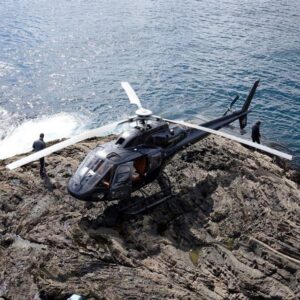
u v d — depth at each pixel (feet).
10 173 50.65
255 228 44.01
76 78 111.04
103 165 41.24
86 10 169.78
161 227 44.68
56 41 135.33
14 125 87.45
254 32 145.59
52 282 36.19
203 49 130.62
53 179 50.06
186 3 181.68
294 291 36.96
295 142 80.23
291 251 40.57
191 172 53.21
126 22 155.22
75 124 88.89
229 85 106.52
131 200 46.62
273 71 114.42
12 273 36.94
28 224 42.98
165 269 38.88
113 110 95.14
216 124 56.44
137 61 121.90
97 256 39.29
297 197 50.11
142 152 43.55
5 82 107.65
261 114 91.61
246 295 37.04
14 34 140.56
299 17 163.43
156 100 99.60
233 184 51.16
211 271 39.27
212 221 45.47
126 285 36.37
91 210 45.11
